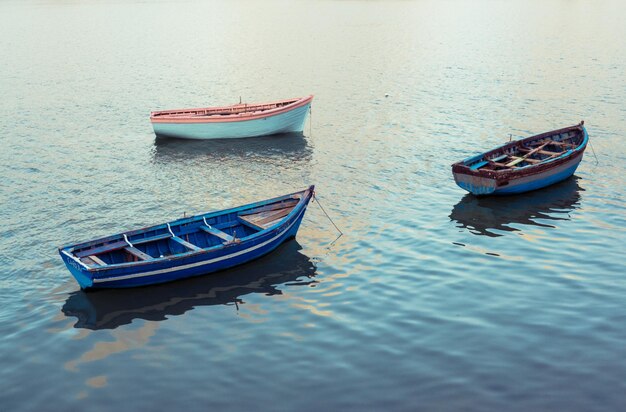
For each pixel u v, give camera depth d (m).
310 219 30.53
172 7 150.25
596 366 18.84
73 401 18.16
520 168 31.77
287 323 21.83
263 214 28.03
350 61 74.00
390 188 34.50
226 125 44.53
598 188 33.47
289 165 39.19
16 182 36.69
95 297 23.73
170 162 40.38
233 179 37.00
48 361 20.03
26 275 25.45
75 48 88.88
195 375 19.17
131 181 36.88
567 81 59.72
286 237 27.72
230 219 27.50
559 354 19.48
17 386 18.84
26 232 29.67
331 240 28.19
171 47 88.44
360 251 27.03
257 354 20.09
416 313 22.05
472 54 76.06
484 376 18.58
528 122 46.69
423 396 17.83
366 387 18.30
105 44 92.56
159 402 18.02
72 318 22.41
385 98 55.59
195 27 110.94
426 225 29.48
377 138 44.06
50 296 23.88
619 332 20.50
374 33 97.38
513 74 63.72
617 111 48.91
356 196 33.47
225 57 79.00
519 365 19.02
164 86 63.16
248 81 64.62
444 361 19.33
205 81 65.06
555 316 21.55
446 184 34.78
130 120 50.91
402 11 128.88
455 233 28.50
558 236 27.89
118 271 23.28
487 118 48.09
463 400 17.61
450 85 59.62
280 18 121.50
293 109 44.97
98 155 42.00
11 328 21.80
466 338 20.45
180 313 22.66
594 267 24.88
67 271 25.73
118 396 18.33
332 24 110.00
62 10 144.62
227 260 25.39
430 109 51.31
